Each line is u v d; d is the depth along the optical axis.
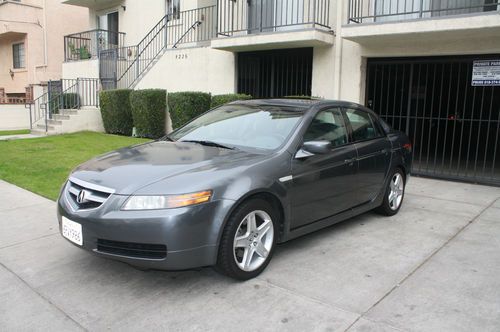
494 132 9.84
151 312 3.38
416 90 9.38
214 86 12.45
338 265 4.27
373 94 9.90
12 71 22.58
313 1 9.51
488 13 7.21
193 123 5.45
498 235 5.27
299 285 3.83
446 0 8.91
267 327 3.17
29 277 3.96
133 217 3.41
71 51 18.69
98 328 3.16
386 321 3.26
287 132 4.51
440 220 5.87
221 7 12.05
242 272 3.82
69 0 17.59
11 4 20.11
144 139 13.18
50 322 3.24
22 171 8.33
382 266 4.27
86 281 3.89
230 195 3.64
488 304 3.54
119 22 17.25
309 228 4.54
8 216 5.72
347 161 4.92
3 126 18.09
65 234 3.84
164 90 13.42
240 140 4.66
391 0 9.49
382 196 5.73
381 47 9.20
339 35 9.75
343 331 3.12
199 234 3.51
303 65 10.92
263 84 11.59
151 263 3.46
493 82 8.26
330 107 5.08
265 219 4.01
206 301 3.54
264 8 11.73
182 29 14.63
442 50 8.45
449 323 3.25
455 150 10.53
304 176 4.34
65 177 7.86
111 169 3.93
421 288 3.81
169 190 3.49
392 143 5.90
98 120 15.60
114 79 15.84
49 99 15.86
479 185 8.30
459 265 4.33
